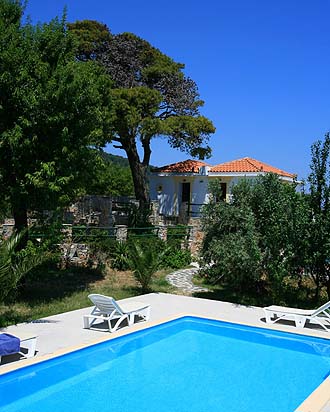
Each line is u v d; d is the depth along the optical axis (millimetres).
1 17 13430
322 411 6500
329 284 13508
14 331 10383
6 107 12992
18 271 11297
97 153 15289
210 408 7164
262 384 8133
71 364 8758
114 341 9914
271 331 11016
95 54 30672
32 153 13250
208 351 9859
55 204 13875
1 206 14273
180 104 30734
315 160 12852
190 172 35219
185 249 22344
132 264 16078
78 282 16891
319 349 10070
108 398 7398
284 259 12977
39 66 13039
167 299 14445
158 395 7570
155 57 32094
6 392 7465
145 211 27875
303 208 12758
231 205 13898
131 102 27422
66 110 13383
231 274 13492
